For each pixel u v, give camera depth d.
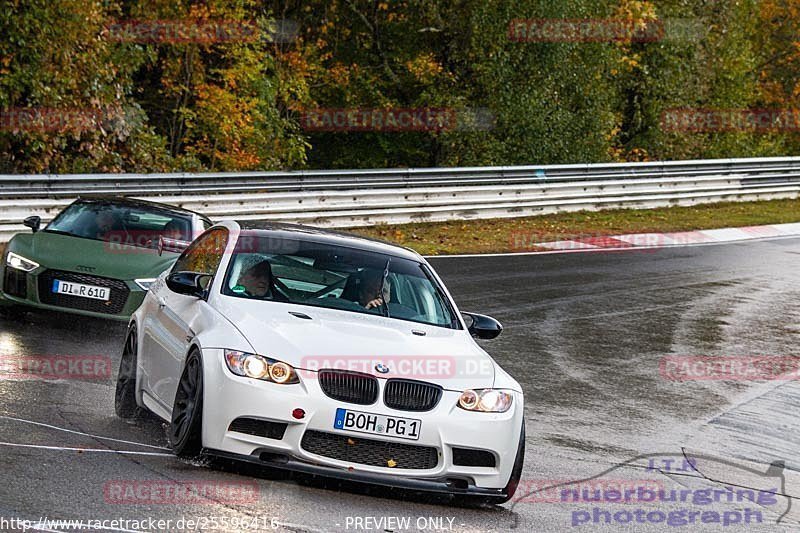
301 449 9.04
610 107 57.72
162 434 10.76
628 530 9.61
